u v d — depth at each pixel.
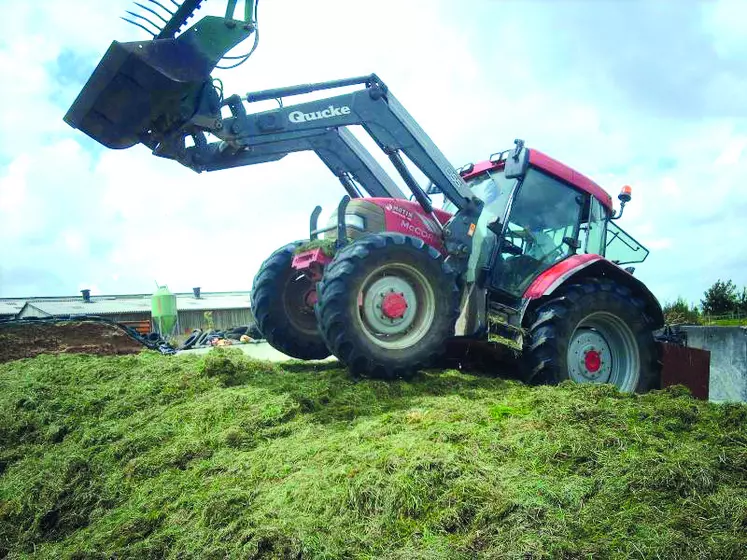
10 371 5.37
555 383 4.39
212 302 25.86
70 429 3.89
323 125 4.65
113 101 4.03
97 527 2.75
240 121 4.46
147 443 3.35
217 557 2.17
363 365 4.05
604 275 5.02
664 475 2.45
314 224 5.18
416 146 4.80
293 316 5.35
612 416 3.05
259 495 2.56
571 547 2.05
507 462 2.63
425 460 2.49
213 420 3.48
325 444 2.95
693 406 3.27
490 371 5.07
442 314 4.29
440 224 4.95
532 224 5.22
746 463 2.59
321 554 2.08
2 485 3.29
